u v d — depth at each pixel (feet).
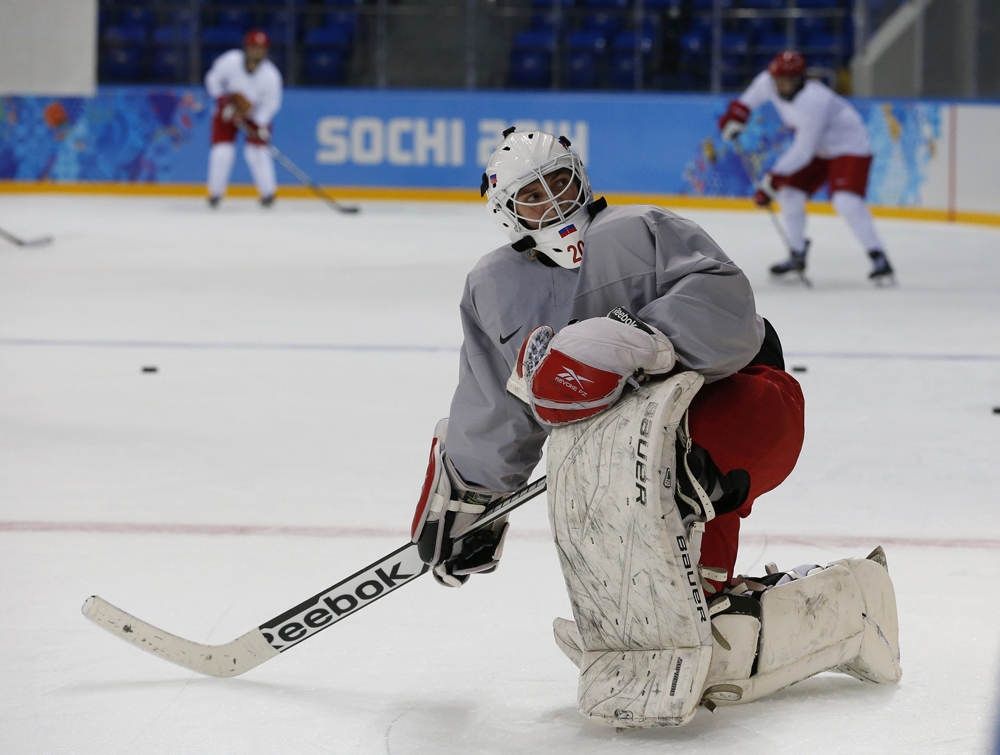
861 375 37.22
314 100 105.09
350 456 27.37
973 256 73.00
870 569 14.60
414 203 104.73
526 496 14.43
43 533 21.54
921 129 93.56
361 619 17.42
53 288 56.24
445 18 105.40
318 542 21.09
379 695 14.78
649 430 12.60
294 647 16.40
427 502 14.58
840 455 27.45
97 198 103.86
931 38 95.61
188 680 15.31
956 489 24.57
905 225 91.81
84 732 13.73
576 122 101.50
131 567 19.69
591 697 13.44
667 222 14.14
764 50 103.09
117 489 24.56
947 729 13.38
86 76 102.73
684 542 12.81
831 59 102.42
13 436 29.12
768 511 22.97
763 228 88.53
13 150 105.81
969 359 40.06
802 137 59.82
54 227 82.48
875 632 14.44
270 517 22.62
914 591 18.26
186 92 104.83
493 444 14.61
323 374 37.24
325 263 66.49
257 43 93.09
